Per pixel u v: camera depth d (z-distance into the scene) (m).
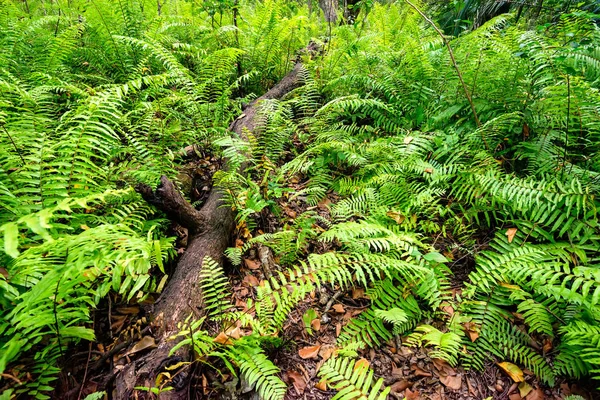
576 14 3.10
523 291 2.31
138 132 3.32
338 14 7.82
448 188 3.32
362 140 4.12
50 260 1.73
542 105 3.26
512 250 2.54
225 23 6.19
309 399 1.98
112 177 2.78
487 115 3.52
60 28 5.28
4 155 2.15
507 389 2.07
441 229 2.98
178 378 1.81
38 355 1.72
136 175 2.77
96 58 4.57
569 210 2.45
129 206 2.57
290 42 6.05
